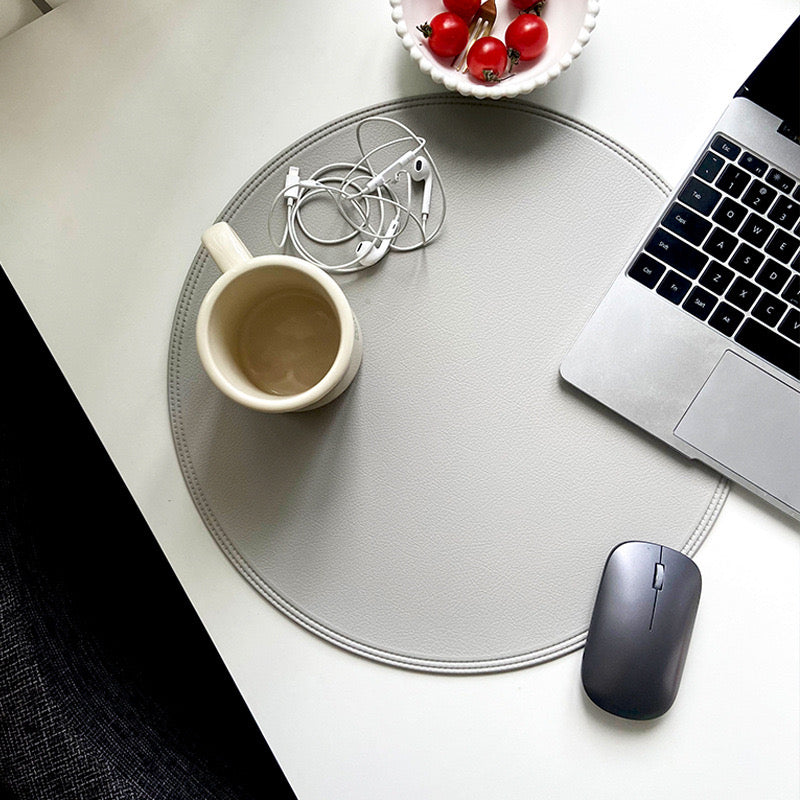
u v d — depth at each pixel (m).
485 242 0.63
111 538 1.00
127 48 0.66
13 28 0.70
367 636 0.61
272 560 0.62
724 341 0.60
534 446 0.62
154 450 0.63
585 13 0.60
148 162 0.65
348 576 0.61
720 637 0.60
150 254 0.65
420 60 0.60
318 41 0.66
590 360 0.61
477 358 0.63
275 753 0.60
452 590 0.61
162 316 0.64
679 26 0.65
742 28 0.65
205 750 0.85
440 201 0.64
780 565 0.60
